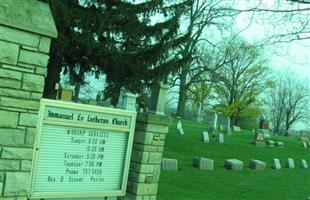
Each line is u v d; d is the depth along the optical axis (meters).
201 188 15.23
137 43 17.75
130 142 8.66
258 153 29.41
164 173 16.89
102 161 8.36
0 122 6.41
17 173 6.61
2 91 6.39
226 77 55.53
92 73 18.23
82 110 7.83
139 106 21.72
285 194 16.92
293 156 31.42
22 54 6.48
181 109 49.44
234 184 17.28
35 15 6.54
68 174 7.88
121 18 17.27
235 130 46.88
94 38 16.84
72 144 7.86
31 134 6.68
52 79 17.14
